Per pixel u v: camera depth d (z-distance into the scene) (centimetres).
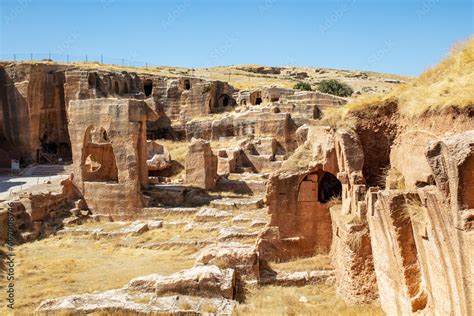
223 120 6550
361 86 11488
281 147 6050
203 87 7256
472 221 954
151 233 3128
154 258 2675
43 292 2089
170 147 6169
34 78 6462
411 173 1700
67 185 3681
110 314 1684
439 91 1739
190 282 1850
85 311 1709
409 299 1283
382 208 1397
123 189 3538
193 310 1688
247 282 2025
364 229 1747
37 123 6538
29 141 6400
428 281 1205
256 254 2088
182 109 7344
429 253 1174
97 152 3953
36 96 6500
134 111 3553
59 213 3500
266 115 6166
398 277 1350
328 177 2367
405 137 1827
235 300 1811
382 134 2005
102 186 3600
